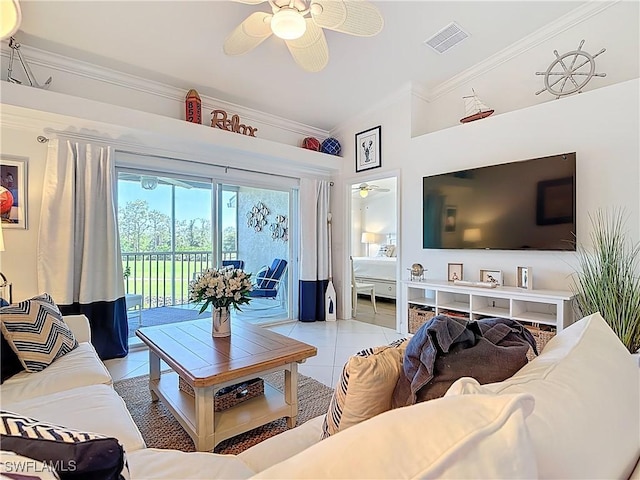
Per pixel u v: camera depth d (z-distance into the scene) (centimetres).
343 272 485
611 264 233
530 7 284
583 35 292
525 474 43
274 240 469
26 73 277
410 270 395
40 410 137
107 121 292
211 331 240
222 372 170
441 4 276
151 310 417
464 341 91
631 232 253
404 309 399
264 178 444
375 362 94
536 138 302
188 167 379
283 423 208
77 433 59
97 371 177
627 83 255
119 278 325
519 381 70
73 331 224
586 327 101
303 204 469
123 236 379
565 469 53
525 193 300
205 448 168
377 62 348
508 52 334
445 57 344
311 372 287
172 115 361
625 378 82
